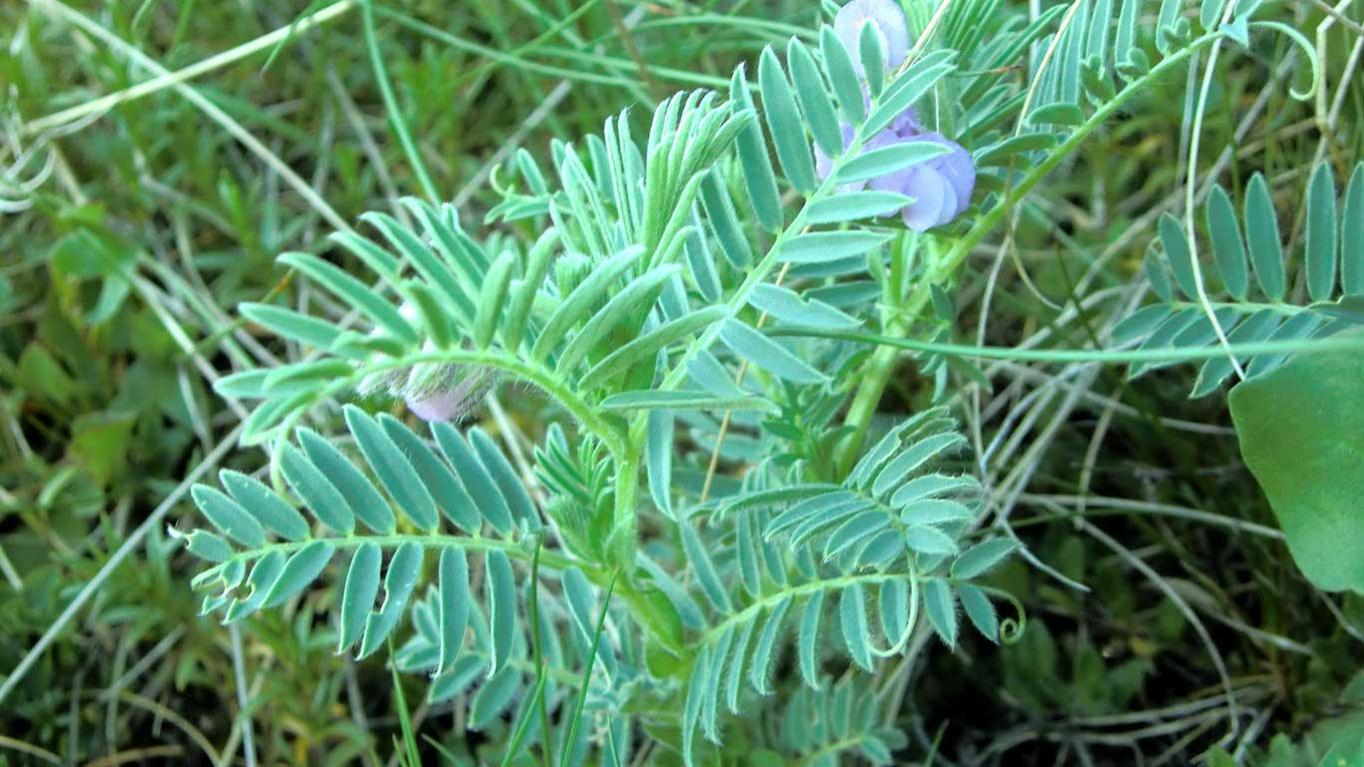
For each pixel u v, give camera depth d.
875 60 0.16
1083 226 0.30
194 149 0.32
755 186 0.16
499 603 0.17
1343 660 0.23
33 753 0.26
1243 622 0.25
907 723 0.25
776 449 0.22
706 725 0.18
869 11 0.17
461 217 0.33
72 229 0.31
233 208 0.31
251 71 0.35
